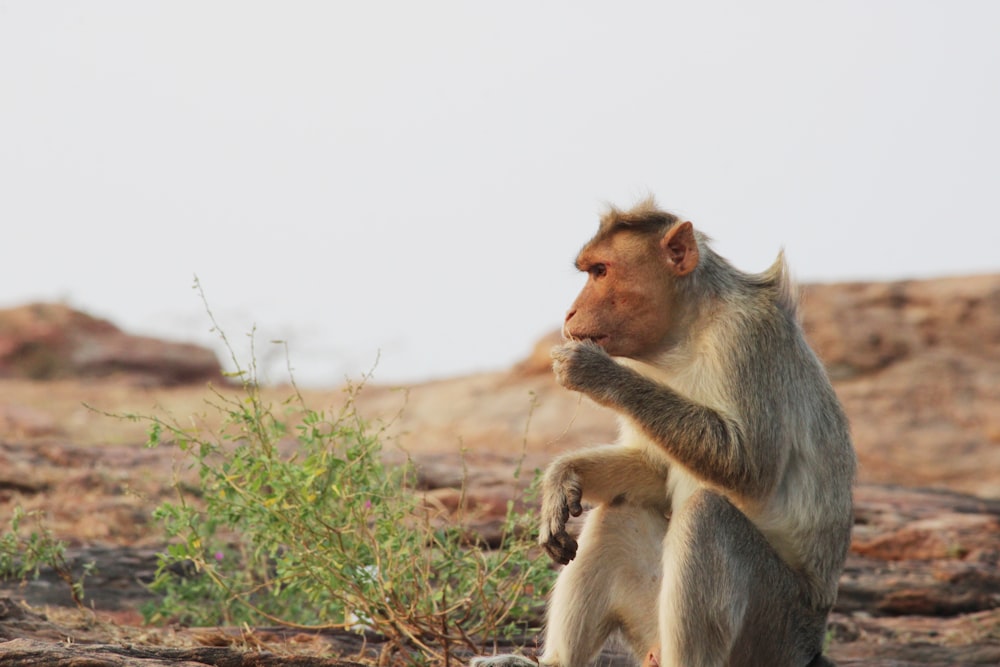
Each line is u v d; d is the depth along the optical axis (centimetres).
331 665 1042
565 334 1102
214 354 5556
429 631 1132
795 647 1023
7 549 1363
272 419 1183
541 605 1258
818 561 1044
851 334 4228
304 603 1380
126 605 1381
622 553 1071
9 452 2027
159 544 1594
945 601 1702
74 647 992
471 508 1812
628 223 1089
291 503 1134
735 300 1067
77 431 2834
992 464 3594
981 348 4228
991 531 2055
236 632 1226
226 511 1178
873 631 1595
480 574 1148
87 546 1564
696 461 1003
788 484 1045
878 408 3878
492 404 3884
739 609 975
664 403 1016
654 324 1075
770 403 1027
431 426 3712
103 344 5428
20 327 5334
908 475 3578
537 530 1219
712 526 969
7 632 1072
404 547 1143
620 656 1157
